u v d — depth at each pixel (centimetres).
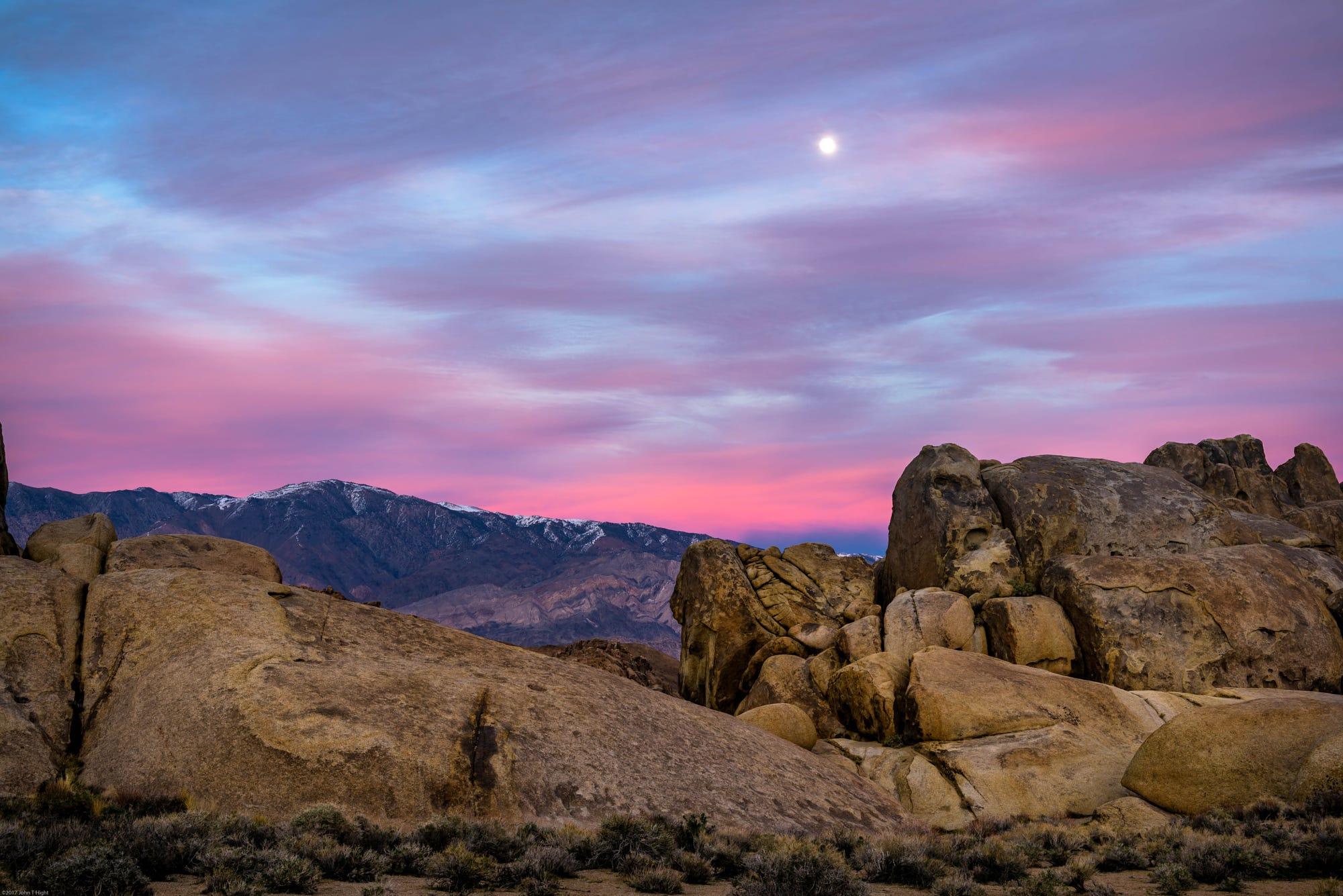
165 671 2439
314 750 2138
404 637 2955
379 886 1284
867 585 4909
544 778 2286
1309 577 4166
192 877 1320
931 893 1553
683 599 4997
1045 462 4841
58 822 1658
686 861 1631
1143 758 2642
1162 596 3838
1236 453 6081
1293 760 2362
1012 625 3900
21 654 2472
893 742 3425
